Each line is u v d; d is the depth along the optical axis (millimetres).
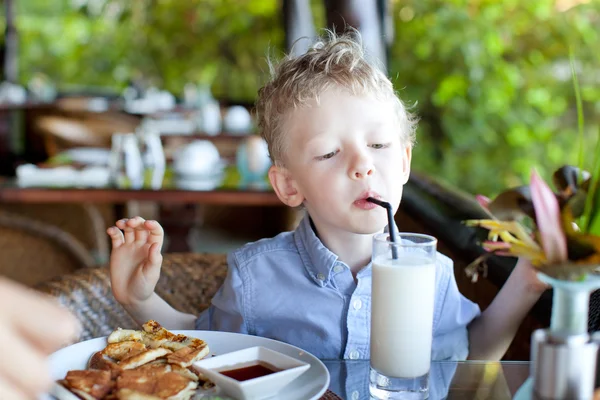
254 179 3016
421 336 915
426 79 6258
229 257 1372
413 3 6316
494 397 911
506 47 6242
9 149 5809
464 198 1809
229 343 1049
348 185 1152
